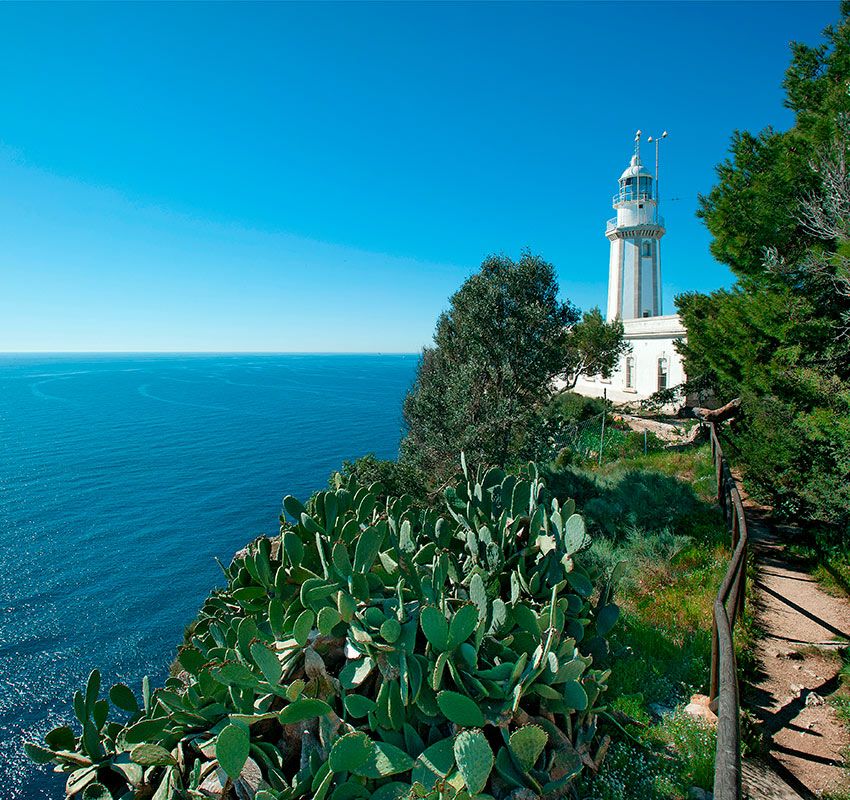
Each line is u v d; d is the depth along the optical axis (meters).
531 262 14.24
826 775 3.38
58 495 52.94
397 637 3.09
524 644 3.43
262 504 48.75
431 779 2.67
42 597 30.11
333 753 2.65
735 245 11.69
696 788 3.24
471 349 14.40
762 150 11.43
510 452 13.30
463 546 4.86
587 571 4.52
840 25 10.80
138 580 32.53
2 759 17.30
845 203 8.63
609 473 13.02
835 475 7.46
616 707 3.99
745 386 12.20
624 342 28.28
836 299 10.57
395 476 13.35
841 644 4.98
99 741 3.37
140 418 114.88
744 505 9.79
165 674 22.80
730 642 3.37
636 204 37.91
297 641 3.23
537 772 2.85
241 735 2.74
